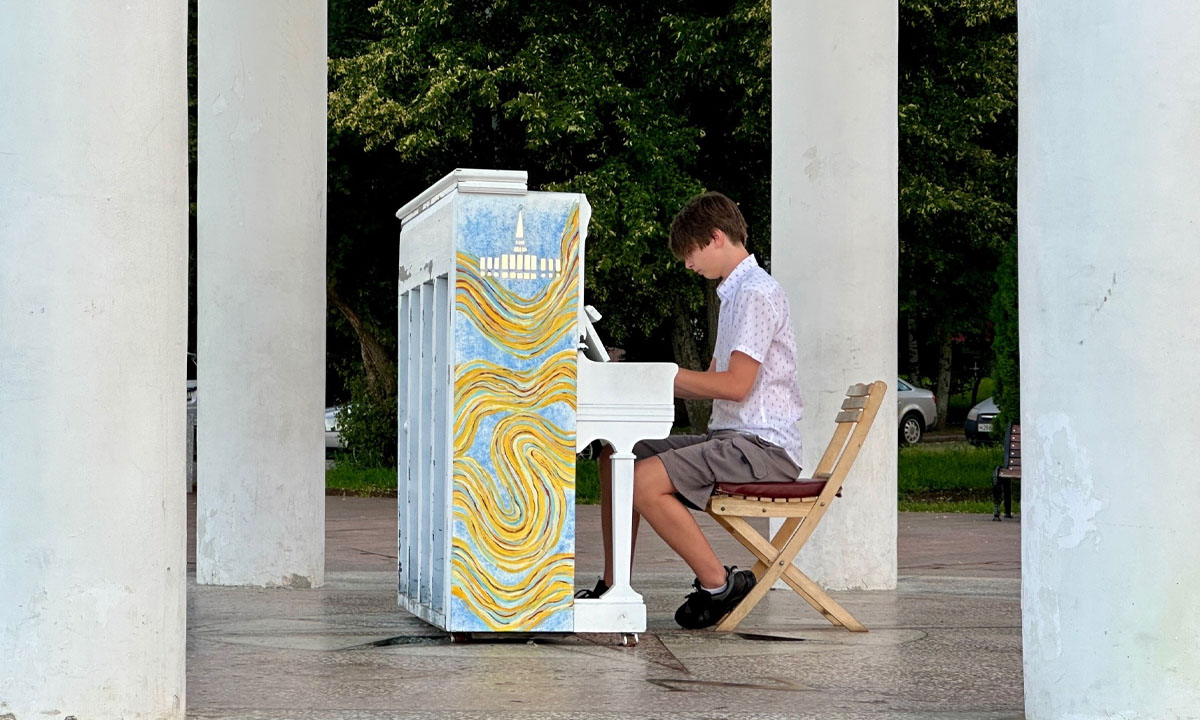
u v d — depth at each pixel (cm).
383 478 1888
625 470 557
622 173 1898
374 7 1983
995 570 936
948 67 2050
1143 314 360
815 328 771
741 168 2123
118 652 374
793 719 409
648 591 776
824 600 610
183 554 397
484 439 543
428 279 583
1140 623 360
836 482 603
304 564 770
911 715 418
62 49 372
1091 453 366
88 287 373
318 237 781
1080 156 369
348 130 1942
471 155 2080
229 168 761
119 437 375
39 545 369
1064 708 372
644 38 1936
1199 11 359
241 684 461
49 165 371
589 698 439
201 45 770
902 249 2359
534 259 543
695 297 2095
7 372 370
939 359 3434
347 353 2514
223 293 762
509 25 1983
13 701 369
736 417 610
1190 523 358
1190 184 360
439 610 564
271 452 763
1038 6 381
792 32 774
